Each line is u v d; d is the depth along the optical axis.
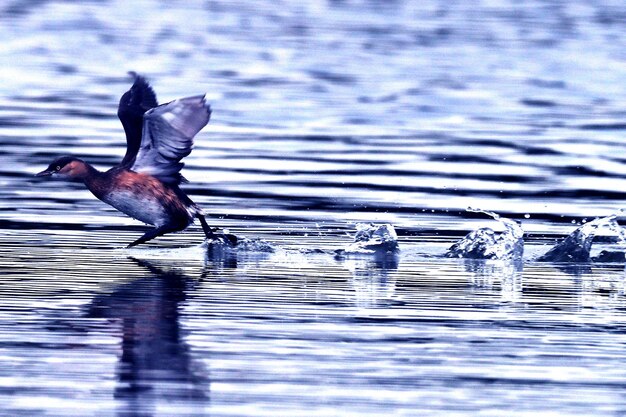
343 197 18.39
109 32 45.38
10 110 27.84
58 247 14.48
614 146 23.97
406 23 48.56
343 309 11.25
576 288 12.49
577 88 33.34
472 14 51.72
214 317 10.83
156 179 14.20
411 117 27.81
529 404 8.49
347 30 46.25
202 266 13.46
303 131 25.53
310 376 9.05
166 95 31.20
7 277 12.55
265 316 10.91
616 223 15.17
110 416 8.14
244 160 21.73
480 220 16.78
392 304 11.52
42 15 49.53
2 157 21.61
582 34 45.50
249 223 16.33
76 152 22.33
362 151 23.00
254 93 31.20
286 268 13.44
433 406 8.43
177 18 50.19
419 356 9.62
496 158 22.41
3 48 40.50
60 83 33.09
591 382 8.99
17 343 9.81
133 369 9.16
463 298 11.85
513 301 11.76
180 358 9.48
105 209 17.14
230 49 40.88
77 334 10.13
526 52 40.56
